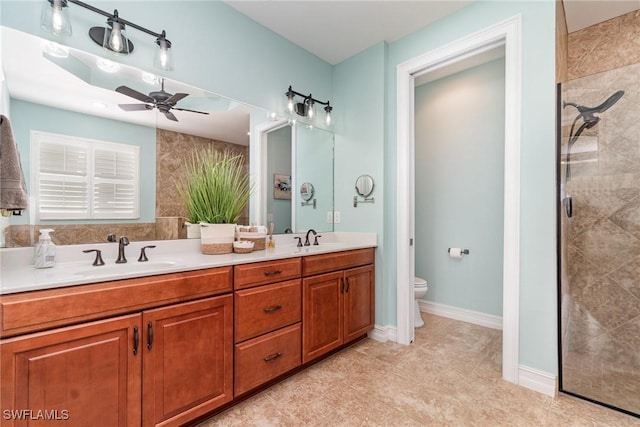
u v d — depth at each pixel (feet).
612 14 7.40
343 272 7.25
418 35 7.63
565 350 5.71
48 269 4.33
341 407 5.17
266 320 5.54
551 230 5.55
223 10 6.65
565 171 6.00
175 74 5.88
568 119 6.05
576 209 6.48
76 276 3.72
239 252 6.19
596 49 7.82
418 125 10.87
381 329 8.11
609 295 6.27
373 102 8.36
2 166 3.82
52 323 3.31
